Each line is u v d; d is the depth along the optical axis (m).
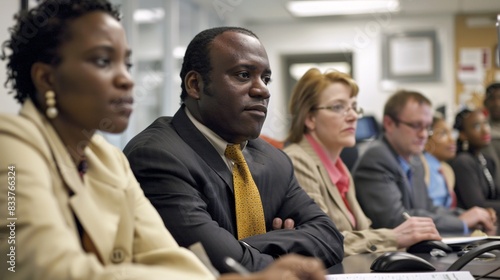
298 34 6.13
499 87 3.77
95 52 0.84
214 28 1.46
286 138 2.06
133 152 1.33
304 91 1.99
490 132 3.59
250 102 1.40
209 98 1.40
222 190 1.38
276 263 0.81
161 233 1.01
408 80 5.78
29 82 0.88
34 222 0.74
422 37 5.75
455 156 3.36
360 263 1.46
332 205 1.89
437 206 2.73
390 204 2.22
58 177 0.85
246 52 1.40
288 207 1.55
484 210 2.58
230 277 0.80
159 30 4.45
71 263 0.73
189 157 1.35
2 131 0.80
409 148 2.49
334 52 6.06
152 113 4.32
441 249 1.62
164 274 0.79
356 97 2.01
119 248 0.93
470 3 5.25
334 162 2.00
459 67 5.64
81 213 0.86
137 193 1.04
